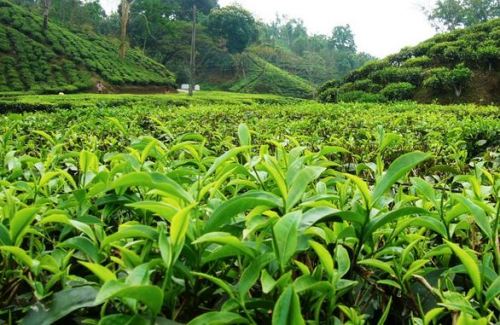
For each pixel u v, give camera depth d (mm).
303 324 748
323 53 88875
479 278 908
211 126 5051
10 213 1225
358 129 4266
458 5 58812
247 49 71875
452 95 22984
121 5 44781
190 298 999
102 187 1354
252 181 1568
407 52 26938
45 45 39219
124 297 827
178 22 67062
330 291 931
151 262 905
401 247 1230
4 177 1896
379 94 23844
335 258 1083
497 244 1101
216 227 1031
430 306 1056
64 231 1292
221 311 883
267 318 968
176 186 1124
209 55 65000
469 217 1304
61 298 959
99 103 16891
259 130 4363
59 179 1702
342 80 28719
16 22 39594
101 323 844
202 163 1747
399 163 1053
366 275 1094
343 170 2688
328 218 1064
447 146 3285
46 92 33188
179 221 887
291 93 63969
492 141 3721
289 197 1077
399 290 1123
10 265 1110
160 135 4285
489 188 1496
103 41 47250
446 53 24422
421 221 1174
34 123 4855
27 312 983
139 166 1567
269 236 1124
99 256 1110
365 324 1079
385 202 1420
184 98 23656
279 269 1004
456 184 2297
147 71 44656
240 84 64188
